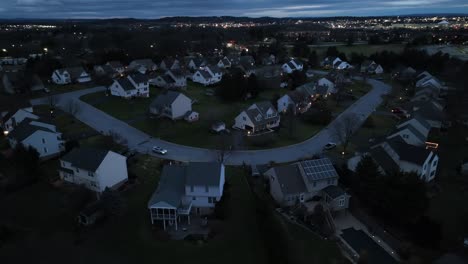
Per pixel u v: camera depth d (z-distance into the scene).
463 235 35.16
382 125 69.00
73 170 44.00
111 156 42.81
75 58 119.81
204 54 154.75
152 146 56.44
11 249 33.25
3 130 62.06
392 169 45.12
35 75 88.81
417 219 36.06
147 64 114.81
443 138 61.47
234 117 72.06
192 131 63.41
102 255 32.47
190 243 33.91
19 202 40.72
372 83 109.06
